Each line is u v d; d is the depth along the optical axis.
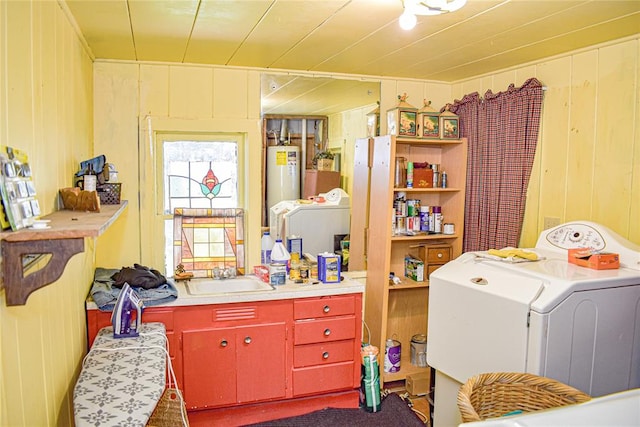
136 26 2.27
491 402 1.74
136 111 3.01
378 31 2.35
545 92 2.91
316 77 3.34
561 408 1.19
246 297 2.68
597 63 2.60
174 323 2.58
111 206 2.13
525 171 3.01
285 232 3.35
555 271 2.15
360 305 2.93
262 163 3.30
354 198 3.47
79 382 1.65
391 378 3.28
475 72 3.32
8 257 1.13
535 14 2.09
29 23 1.41
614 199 2.53
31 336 1.35
